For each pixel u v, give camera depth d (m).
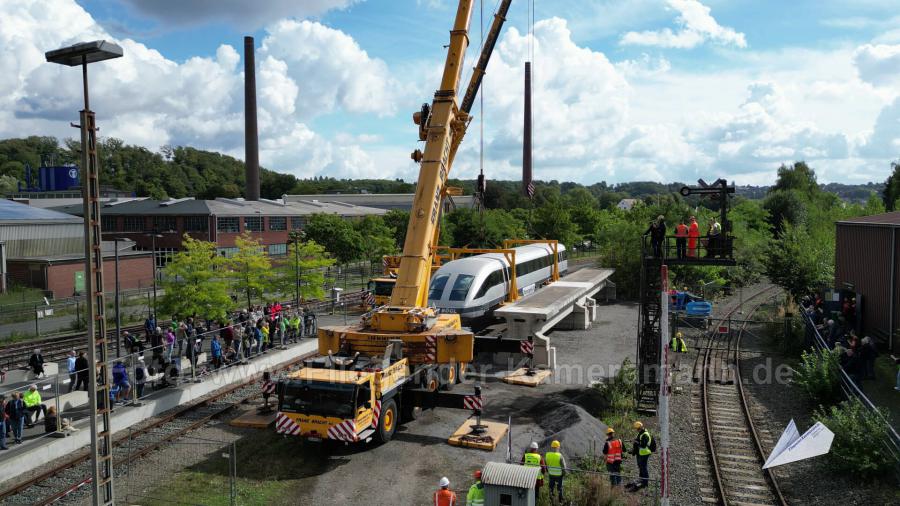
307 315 30.14
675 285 43.12
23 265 44.53
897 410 17.84
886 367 22.23
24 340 30.84
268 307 28.56
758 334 31.64
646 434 14.30
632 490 14.04
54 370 23.83
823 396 19.34
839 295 28.42
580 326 32.97
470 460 15.65
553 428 17.50
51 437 16.11
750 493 14.03
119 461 15.41
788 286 35.25
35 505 13.02
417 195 20.41
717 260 19.62
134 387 18.53
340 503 13.35
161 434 17.30
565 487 13.66
